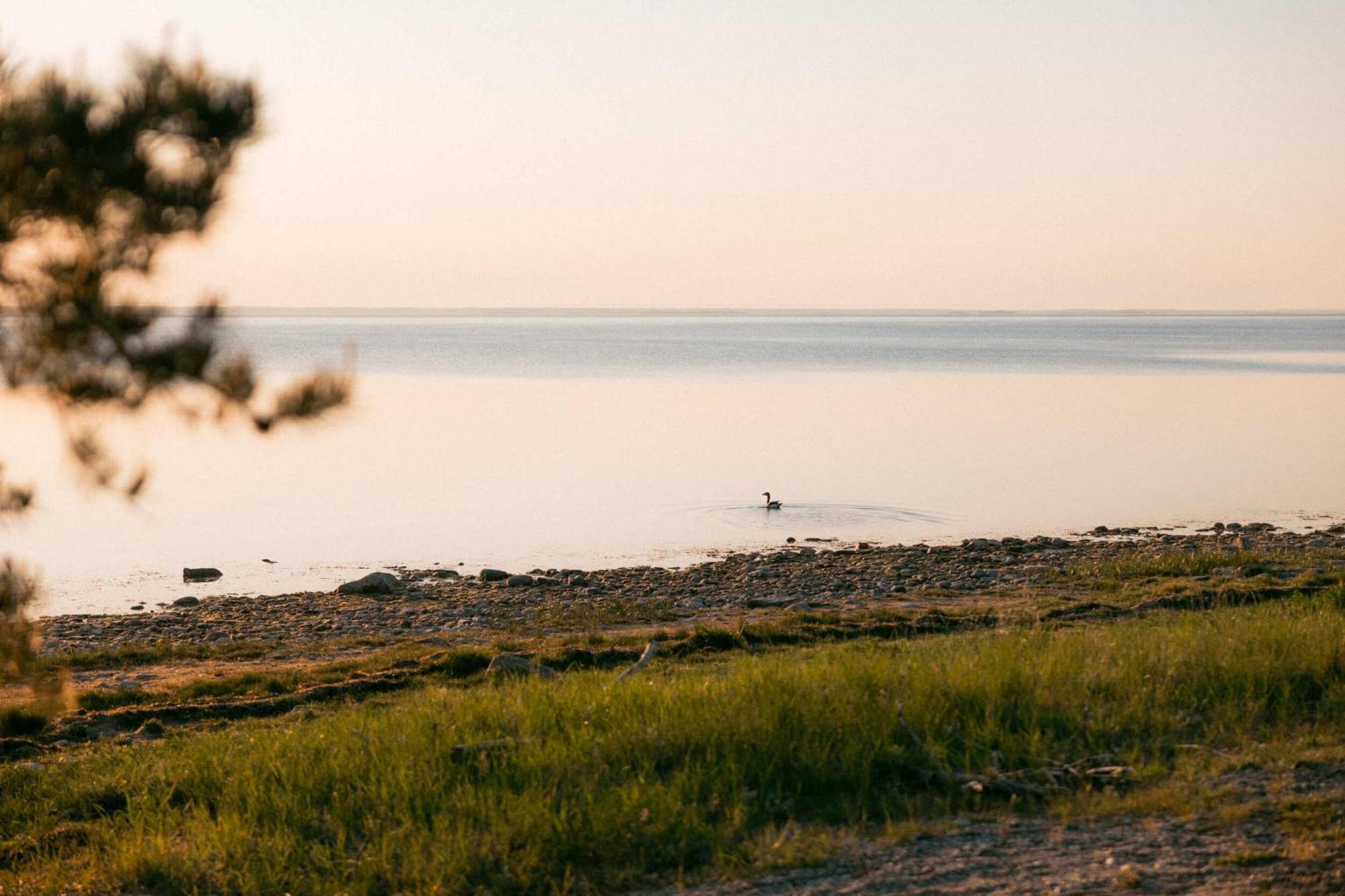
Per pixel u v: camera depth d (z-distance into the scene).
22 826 10.38
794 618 20.44
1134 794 8.80
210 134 6.02
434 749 10.41
